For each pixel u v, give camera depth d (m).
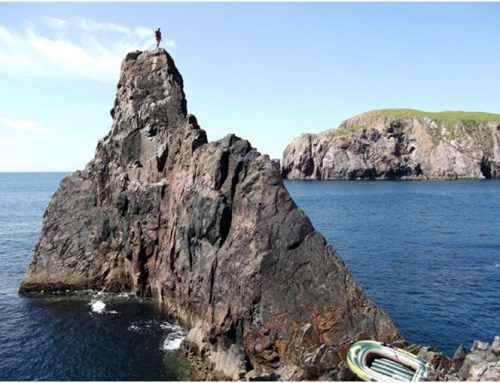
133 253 70.31
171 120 76.44
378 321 44.25
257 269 49.19
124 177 75.75
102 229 74.81
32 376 44.97
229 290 50.66
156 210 70.25
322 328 44.75
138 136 78.00
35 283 72.31
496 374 33.62
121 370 46.38
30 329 56.66
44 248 75.38
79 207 78.19
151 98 78.94
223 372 45.38
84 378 44.69
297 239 49.88
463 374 36.03
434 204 181.50
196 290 56.22
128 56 83.94
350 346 41.22
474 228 125.38
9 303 66.88
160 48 82.56
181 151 70.44
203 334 50.34
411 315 60.16
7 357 48.94
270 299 47.47
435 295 67.88
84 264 73.88
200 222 56.81
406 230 122.88
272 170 54.72
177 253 62.00
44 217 78.19
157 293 67.75
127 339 53.97
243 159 57.78
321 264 48.38
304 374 39.47
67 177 81.19
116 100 85.31
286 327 45.47
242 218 54.28
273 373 41.06
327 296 46.47
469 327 56.22
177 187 67.62
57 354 49.72
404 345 41.91
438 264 85.38
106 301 68.12
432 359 38.88
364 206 178.38
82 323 58.94
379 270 81.44
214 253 54.47
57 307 65.12
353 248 99.44
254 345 46.25
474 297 66.88
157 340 53.84
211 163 59.09
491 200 192.25
